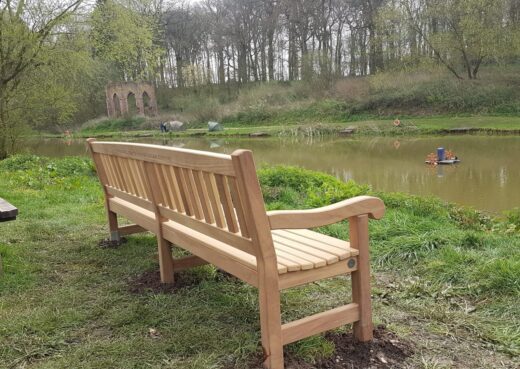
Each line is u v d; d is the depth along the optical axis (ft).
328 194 21.98
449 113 107.65
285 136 104.47
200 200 8.78
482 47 107.24
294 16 163.94
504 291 10.62
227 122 143.23
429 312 9.89
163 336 8.87
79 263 13.39
